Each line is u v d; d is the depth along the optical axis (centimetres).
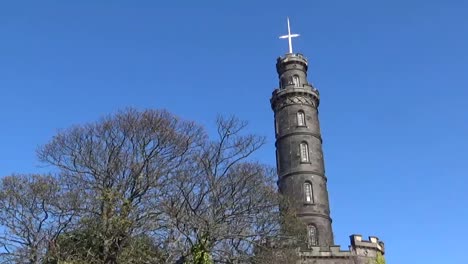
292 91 6038
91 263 3158
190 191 3334
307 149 5775
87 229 3356
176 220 3134
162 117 3797
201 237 3064
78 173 3647
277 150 5950
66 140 3725
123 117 3781
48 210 3428
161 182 3506
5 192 3381
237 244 3475
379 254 5166
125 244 3272
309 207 5419
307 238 4588
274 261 3544
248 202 3522
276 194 3944
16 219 3375
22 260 3266
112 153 3669
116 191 3359
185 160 3656
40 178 3509
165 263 3116
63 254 3231
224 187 3400
